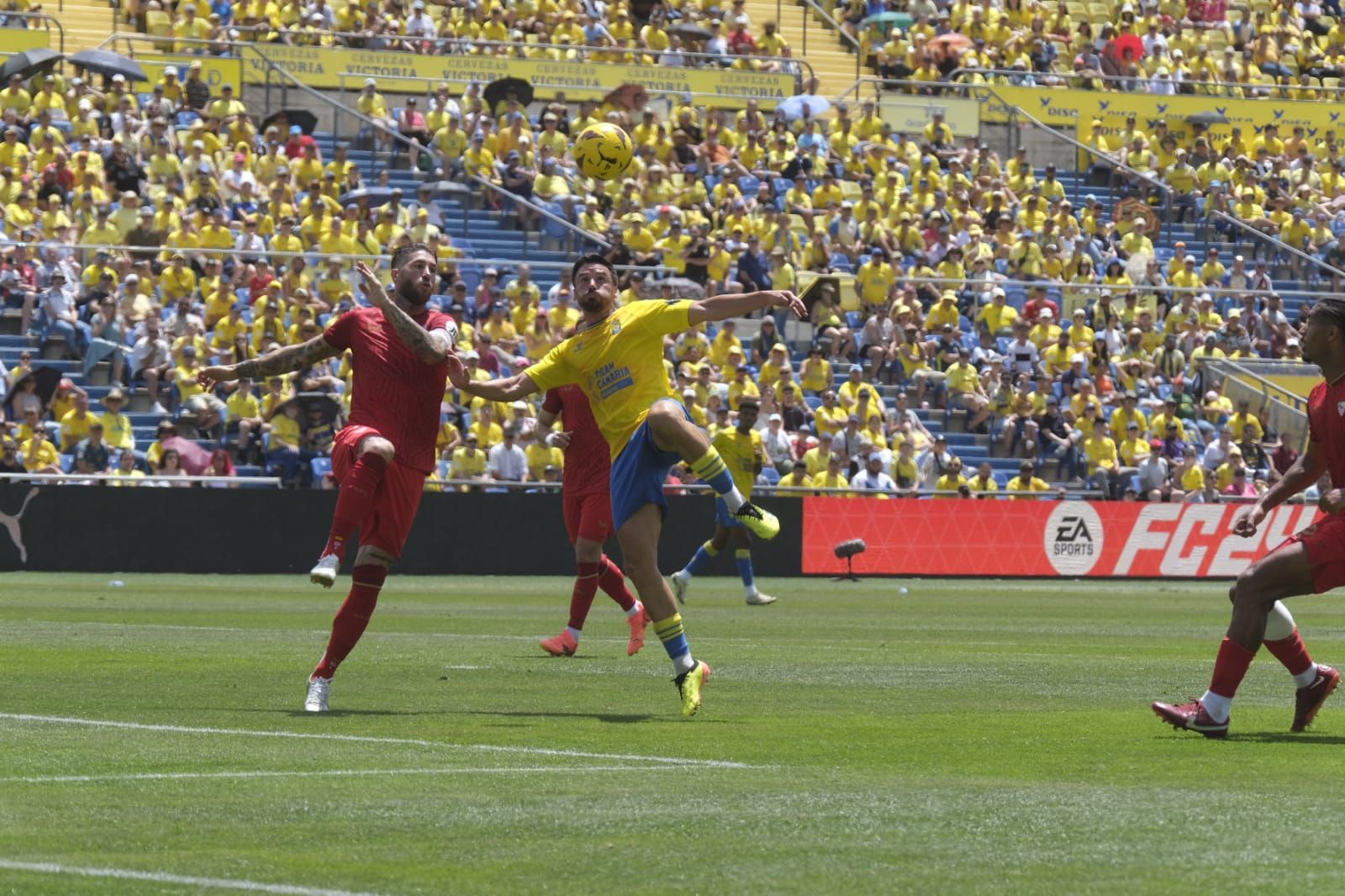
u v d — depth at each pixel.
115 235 113.94
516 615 68.94
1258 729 32.50
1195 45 174.00
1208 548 115.75
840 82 161.62
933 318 126.75
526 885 18.00
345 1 148.62
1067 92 162.75
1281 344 135.12
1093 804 23.03
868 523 109.25
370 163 132.12
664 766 26.47
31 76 126.75
